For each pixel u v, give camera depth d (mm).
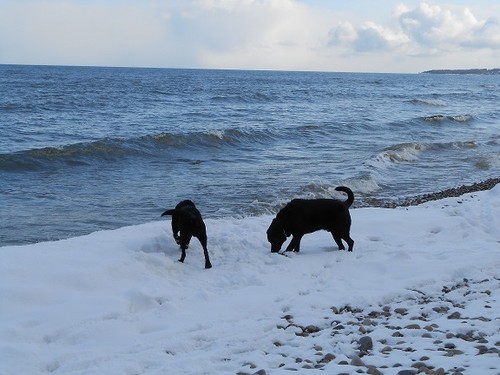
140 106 44250
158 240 9438
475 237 10641
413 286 7773
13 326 6176
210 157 22516
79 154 20625
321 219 9250
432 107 55469
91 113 37531
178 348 5859
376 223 11227
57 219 13227
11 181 17188
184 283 7996
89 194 15805
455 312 6680
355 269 8492
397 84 126750
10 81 79688
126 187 16797
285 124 33375
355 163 21578
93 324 6371
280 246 9273
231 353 5734
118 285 7645
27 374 5328
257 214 13797
